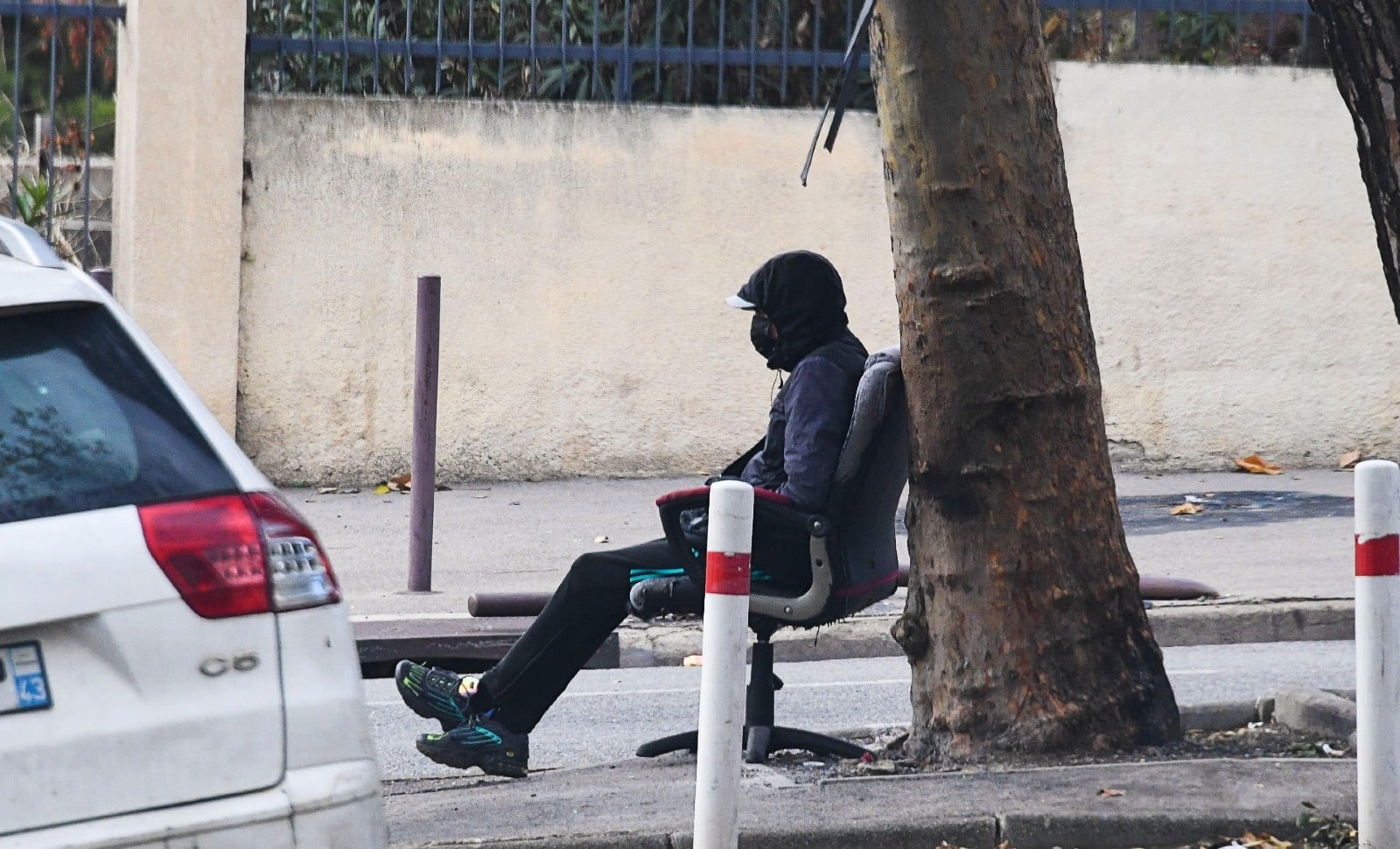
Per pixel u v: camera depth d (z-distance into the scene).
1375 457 51.31
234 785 12.02
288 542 12.66
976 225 19.48
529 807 19.14
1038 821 17.31
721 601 15.43
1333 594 33.34
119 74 49.78
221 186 47.88
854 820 17.47
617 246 49.91
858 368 20.53
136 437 12.48
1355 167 50.84
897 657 32.25
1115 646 20.42
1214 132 50.62
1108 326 50.88
